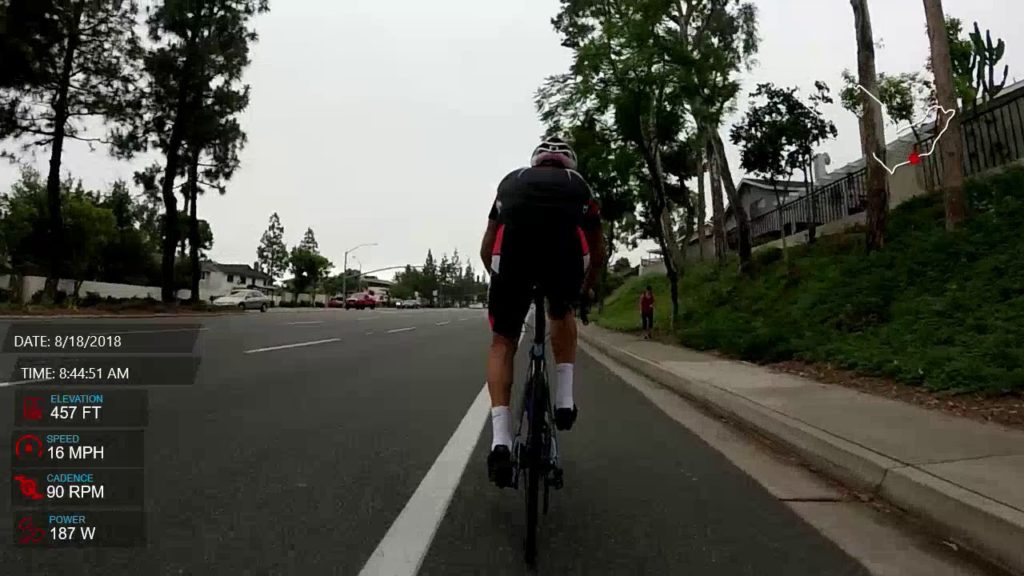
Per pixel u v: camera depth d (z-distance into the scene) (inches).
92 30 1192.8
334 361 463.5
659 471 203.2
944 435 215.3
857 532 153.5
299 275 3403.1
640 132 648.4
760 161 720.3
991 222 473.1
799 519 161.6
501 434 140.2
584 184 141.6
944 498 153.4
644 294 778.8
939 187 665.0
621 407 320.2
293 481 183.0
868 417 246.4
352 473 191.3
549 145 148.4
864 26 559.2
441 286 6235.2
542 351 139.9
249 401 299.0
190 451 211.3
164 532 145.8
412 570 128.3
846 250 676.1
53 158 1203.2
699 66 632.4
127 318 1047.0
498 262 140.5
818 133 710.5
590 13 787.4
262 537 143.7
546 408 140.9
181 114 1382.9
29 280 1429.6
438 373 409.7
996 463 180.5
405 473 192.4
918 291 436.8
